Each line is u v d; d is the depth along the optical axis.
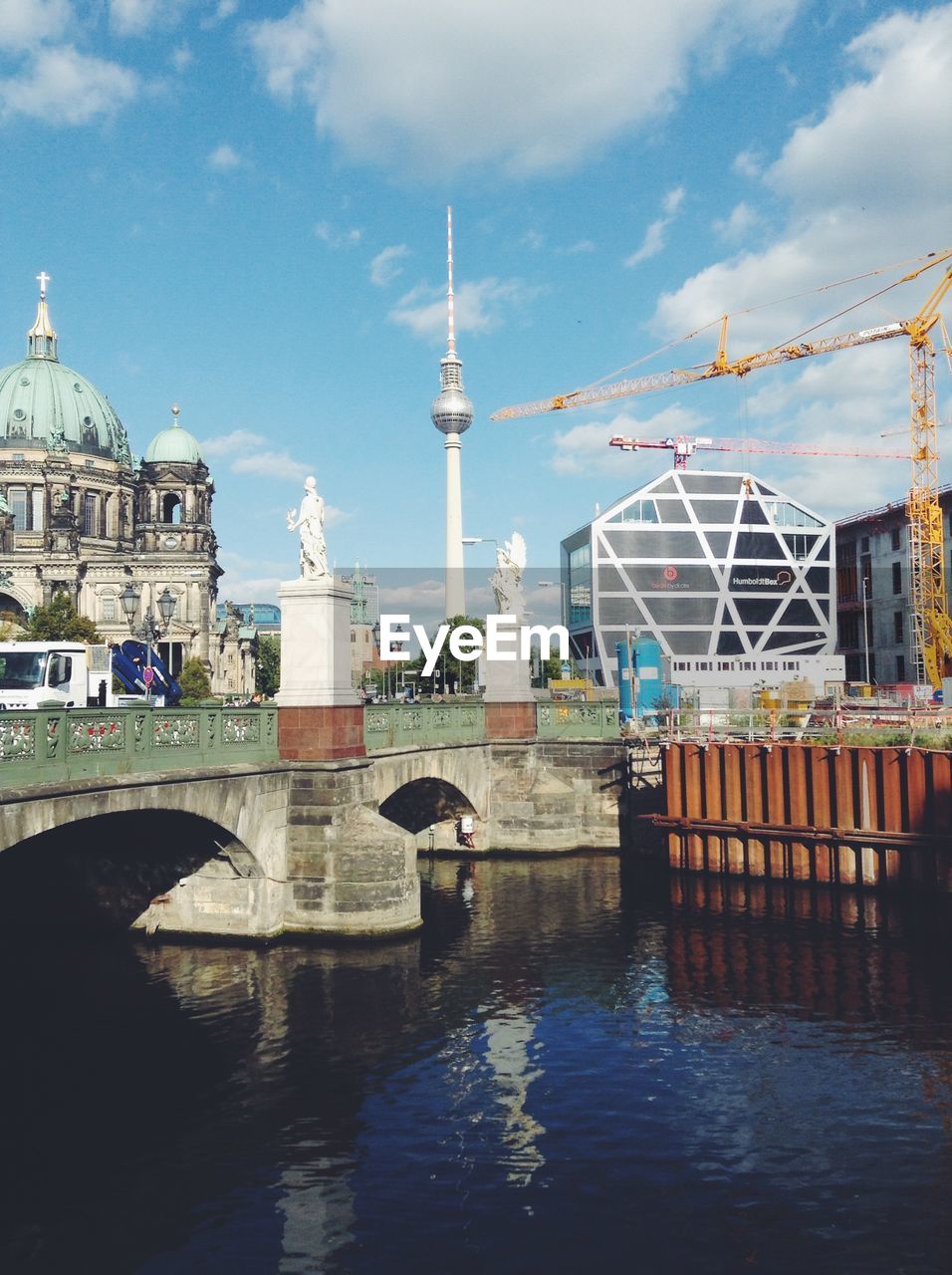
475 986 26.84
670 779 44.84
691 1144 17.97
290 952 29.38
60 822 21.05
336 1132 18.41
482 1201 16.08
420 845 49.00
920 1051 22.20
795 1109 19.36
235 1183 16.61
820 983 27.25
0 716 19.88
